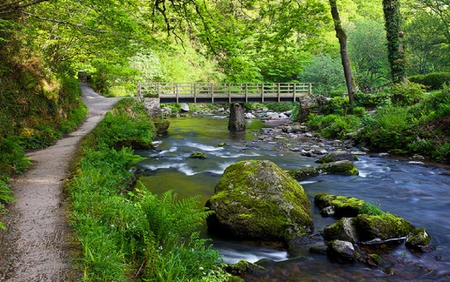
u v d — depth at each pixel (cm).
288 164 1292
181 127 2427
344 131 1862
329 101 2455
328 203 759
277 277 498
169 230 486
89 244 414
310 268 523
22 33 1184
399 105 1830
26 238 449
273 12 1051
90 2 1049
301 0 1102
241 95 2497
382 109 1809
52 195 614
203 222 696
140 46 1359
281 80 3656
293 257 561
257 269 511
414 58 2998
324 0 1510
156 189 934
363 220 613
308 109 2512
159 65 3362
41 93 1212
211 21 900
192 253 463
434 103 1568
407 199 853
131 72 2552
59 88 1389
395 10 1995
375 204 812
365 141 1619
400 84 1947
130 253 444
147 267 413
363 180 1023
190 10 875
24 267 381
